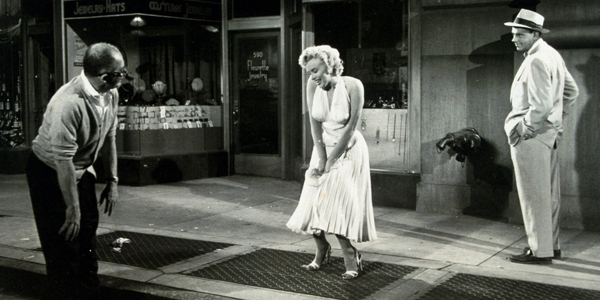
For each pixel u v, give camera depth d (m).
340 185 4.81
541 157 5.23
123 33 9.76
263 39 10.12
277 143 10.15
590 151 6.56
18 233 6.56
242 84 10.38
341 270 5.14
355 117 4.79
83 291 4.48
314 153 5.03
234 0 10.23
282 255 5.63
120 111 9.73
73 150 4.12
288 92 9.91
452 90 7.40
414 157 7.68
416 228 6.70
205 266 5.30
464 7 7.25
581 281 4.80
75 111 4.08
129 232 6.59
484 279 4.86
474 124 7.32
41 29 10.84
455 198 7.43
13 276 5.37
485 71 7.22
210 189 9.24
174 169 9.86
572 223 6.68
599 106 6.49
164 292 4.67
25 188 9.60
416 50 7.54
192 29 10.12
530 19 5.25
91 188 4.52
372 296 4.48
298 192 8.98
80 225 4.45
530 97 5.12
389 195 7.83
